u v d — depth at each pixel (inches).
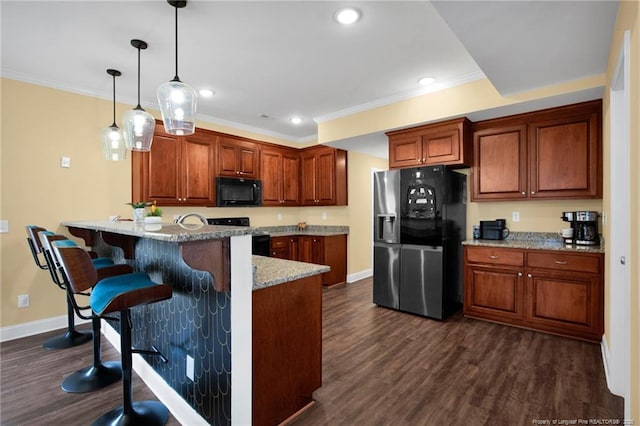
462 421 68.6
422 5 76.5
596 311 103.1
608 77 89.3
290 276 68.4
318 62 106.0
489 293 125.3
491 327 121.0
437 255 130.7
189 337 71.1
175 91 80.8
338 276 196.5
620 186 80.0
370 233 224.4
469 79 119.5
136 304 64.9
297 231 212.5
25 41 92.2
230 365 59.8
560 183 115.9
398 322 128.8
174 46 95.0
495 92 115.6
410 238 138.6
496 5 65.3
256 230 61.9
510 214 136.3
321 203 201.3
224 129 176.9
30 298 116.8
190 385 70.9
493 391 79.3
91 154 129.6
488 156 131.4
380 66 109.1
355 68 110.9
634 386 56.3
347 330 120.7
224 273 58.4
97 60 104.3
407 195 138.9
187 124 83.7
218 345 62.7
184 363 72.7
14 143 112.8
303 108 153.9
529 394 77.8
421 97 132.6
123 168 137.6
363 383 83.7
